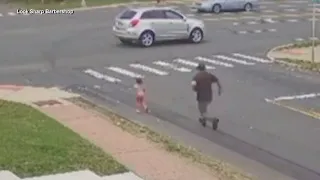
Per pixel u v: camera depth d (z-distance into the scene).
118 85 22.34
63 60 27.45
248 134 15.86
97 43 32.62
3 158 11.88
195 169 12.30
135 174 11.63
